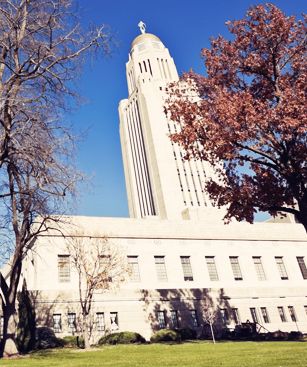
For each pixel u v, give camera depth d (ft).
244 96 56.08
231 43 65.51
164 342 101.86
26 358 60.08
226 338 112.16
